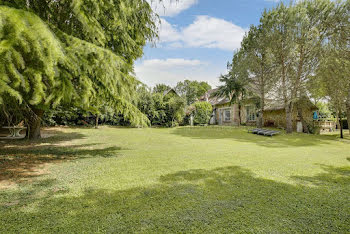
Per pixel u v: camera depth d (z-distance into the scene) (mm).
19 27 2691
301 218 2602
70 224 2402
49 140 10266
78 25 4758
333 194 3371
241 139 12102
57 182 3871
